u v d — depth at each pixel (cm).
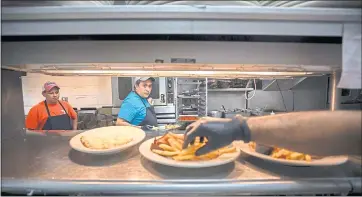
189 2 52
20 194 54
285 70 84
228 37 56
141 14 50
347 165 66
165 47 57
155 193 55
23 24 52
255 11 50
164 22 52
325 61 59
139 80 233
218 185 56
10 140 90
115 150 78
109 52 58
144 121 233
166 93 323
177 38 56
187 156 66
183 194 55
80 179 60
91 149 78
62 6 50
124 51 57
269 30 53
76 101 342
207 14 50
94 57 58
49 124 215
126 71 96
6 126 88
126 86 334
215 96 342
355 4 52
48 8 50
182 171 67
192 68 85
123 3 53
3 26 52
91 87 345
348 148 48
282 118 54
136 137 94
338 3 52
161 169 69
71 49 58
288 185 56
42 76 277
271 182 57
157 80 316
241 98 343
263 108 290
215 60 58
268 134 54
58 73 109
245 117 63
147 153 73
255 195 56
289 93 244
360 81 53
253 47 57
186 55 57
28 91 276
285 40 56
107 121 291
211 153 67
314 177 60
